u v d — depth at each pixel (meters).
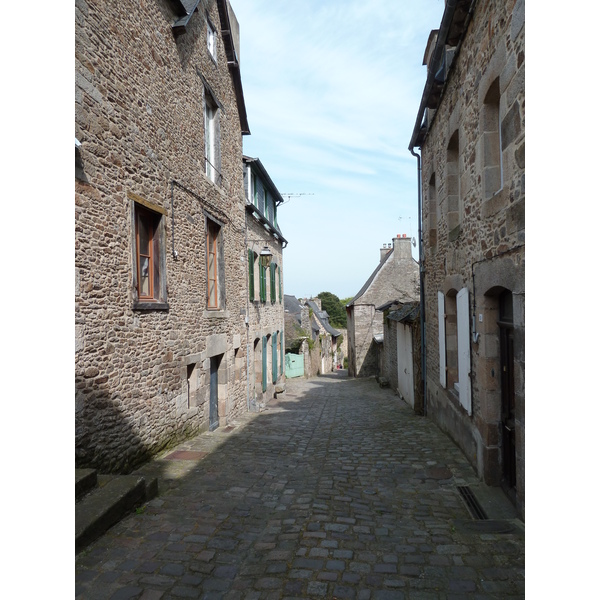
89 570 3.09
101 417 4.83
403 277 24.55
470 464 5.74
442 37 5.88
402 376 13.15
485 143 4.75
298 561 3.24
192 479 5.24
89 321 4.63
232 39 9.69
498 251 4.30
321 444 7.23
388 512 4.25
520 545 3.45
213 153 9.15
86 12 4.66
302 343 25.33
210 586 2.91
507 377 4.71
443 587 2.89
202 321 7.95
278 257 16.17
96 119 4.79
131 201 5.51
